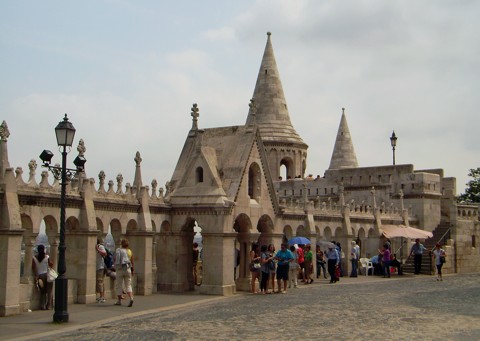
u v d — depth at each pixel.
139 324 21.94
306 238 44.81
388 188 62.62
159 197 35.19
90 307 27.03
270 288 37.25
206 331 20.20
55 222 28.12
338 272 43.66
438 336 19.36
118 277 27.84
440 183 63.47
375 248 54.84
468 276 52.66
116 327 21.20
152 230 33.97
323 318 23.52
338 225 50.59
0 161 24.72
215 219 34.19
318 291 35.88
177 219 35.72
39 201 26.89
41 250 26.28
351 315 24.44
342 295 33.22
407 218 59.53
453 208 59.41
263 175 37.97
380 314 24.78
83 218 28.97
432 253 53.38
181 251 36.03
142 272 33.09
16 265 24.52
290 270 38.06
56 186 28.03
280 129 71.19
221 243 33.81
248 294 34.09
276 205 38.91
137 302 29.41
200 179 35.81
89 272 28.78
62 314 22.25
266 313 25.06
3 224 24.31
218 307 27.45
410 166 62.03
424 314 24.83
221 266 33.69
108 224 31.33
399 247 59.19
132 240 33.47
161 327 21.14
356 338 18.91
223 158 36.78
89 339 18.64
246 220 36.47
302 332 20.05
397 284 41.75
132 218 33.12
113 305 27.86
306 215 45.94
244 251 36.81
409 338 18.95
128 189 33.00
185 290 36.09
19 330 20.47
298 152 71.56
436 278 48.88
